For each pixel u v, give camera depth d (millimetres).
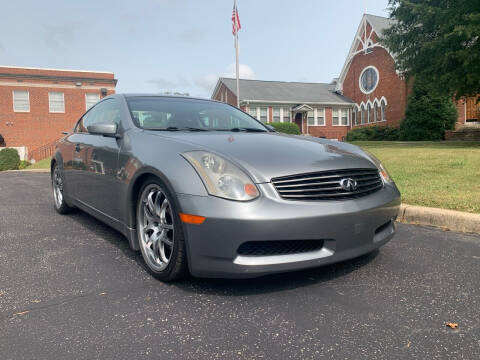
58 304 2166
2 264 2842
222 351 1693
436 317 2000
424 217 3996
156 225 2625
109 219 3209
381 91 28266
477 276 2555
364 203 2436
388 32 17141
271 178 2256
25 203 5633
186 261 2311
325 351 1689
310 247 2312
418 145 14297
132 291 2344
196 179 2238
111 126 3107
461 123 22219
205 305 2148
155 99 3666
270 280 2494
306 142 2969
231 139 2789
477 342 1760
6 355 1665
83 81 26938
